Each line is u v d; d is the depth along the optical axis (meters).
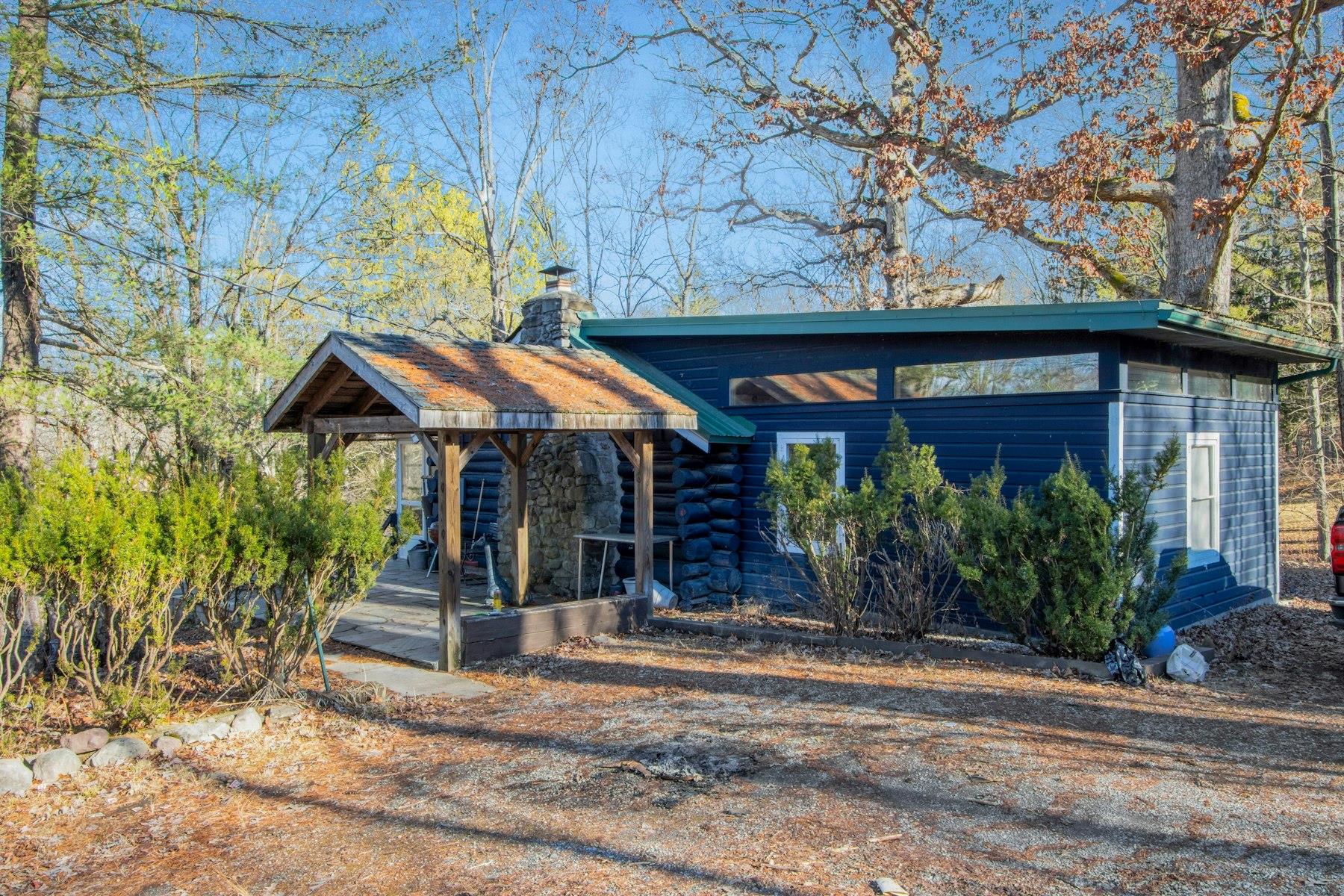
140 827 4.77
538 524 12.73
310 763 5.74
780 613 10.95
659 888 3.92
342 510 7.31
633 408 9.78
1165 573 8.78
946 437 9.88
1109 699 6.89
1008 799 4.84
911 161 17.55
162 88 11.93
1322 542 16.78
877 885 3.88
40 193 11.16
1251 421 11.79
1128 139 14.64
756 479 11.66
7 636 6.73
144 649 6.83
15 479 6.72
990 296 21.23
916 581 8.83
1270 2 12.34
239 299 18.98
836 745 5.79
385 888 4.02
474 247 25.09
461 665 8.34
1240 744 5.79
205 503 6.44
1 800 5.12
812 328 10.40
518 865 4.19
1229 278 14.20
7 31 10.62
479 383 8.82
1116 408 8.61
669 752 5.74
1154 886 3.83
